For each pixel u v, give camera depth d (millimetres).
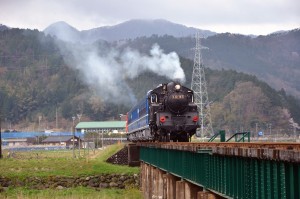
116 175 103938
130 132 116125
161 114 69062
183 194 46875
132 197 88938
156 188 68500
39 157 154875
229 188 31422
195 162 41469
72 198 84938
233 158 30406
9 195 89938
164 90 72438
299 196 21203
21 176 101250
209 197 36500
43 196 87500
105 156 128375
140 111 87812
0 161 127125
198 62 168875
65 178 102375
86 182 102688
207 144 36312
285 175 22297
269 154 23141
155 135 72625
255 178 26344
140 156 99438
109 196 89750
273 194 23922
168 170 57094
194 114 69625
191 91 71000
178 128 68812
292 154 20672
